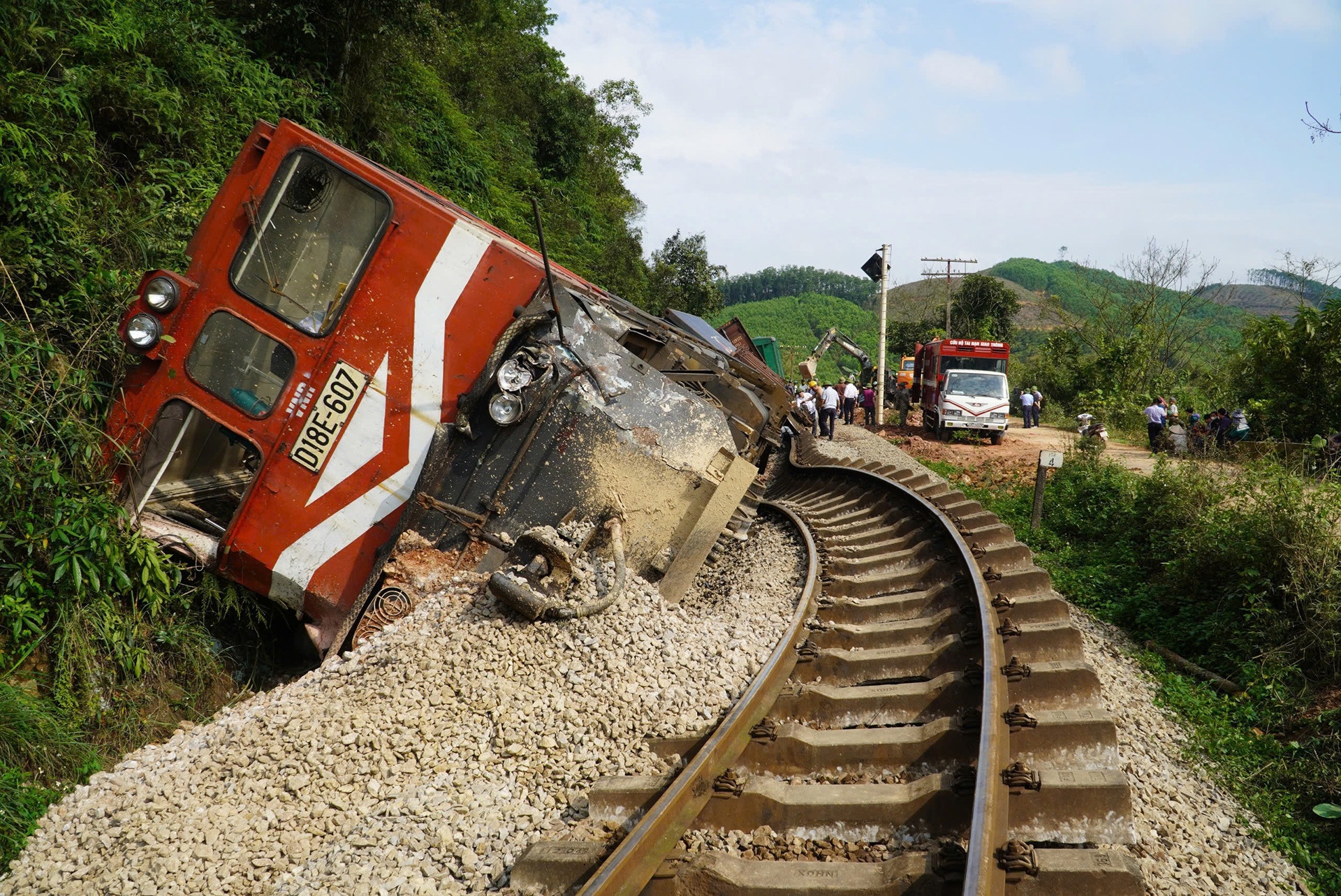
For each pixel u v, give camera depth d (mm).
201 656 5973
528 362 5812
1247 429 19844
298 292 6047
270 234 6000
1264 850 4781
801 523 9781
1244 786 5562
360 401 6016
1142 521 11312
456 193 17406
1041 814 3852
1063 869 3328
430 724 4668
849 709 5020
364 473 6020
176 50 10102
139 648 5555
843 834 3908
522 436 5879
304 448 6023
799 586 7457
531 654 5117
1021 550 8094
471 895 3672
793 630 5852
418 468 6008
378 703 4812
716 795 4023
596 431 5906
